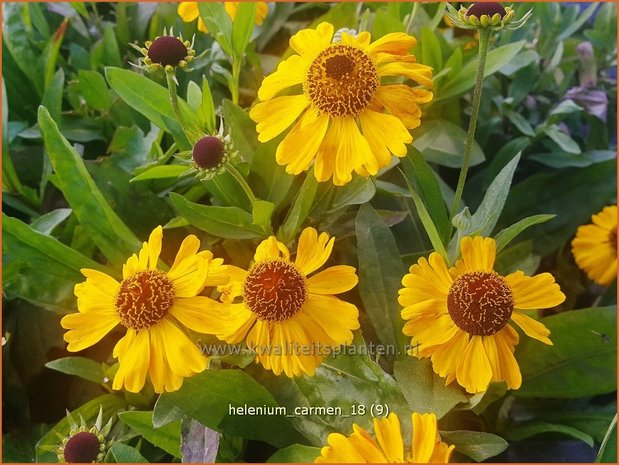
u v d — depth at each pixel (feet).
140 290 0.61
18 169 0.98
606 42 1.17
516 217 0.98
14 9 1.04
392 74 0.65
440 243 0.65
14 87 1.04
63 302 0.81
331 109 0.63
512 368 0.61
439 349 0.61
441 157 0.88
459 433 0.63
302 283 0.63
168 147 0.94
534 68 1.06
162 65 0.66
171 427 0.70
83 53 1.06
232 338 0.62
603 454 0.63
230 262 0.80
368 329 0.74
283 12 1.10
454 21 0.62
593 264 0.98
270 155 0.75
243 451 0.74
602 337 0.75
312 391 0.69
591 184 0.98
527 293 0.63
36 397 0.84
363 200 0.71
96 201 0.77
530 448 0.81
